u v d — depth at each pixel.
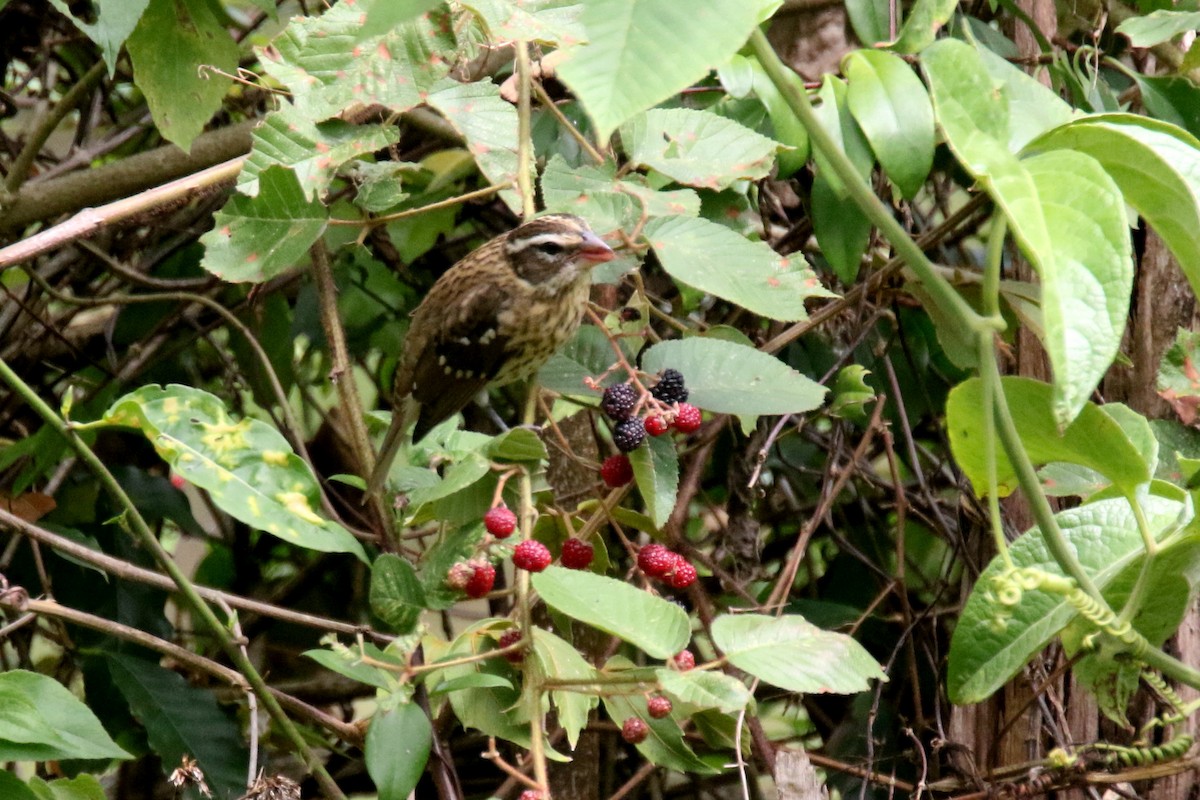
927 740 5.60
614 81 2.18
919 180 4.16
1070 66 5.22
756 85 4.53
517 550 3.69
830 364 5.73
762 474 5.72
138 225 5.85
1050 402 3.16
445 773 4.01
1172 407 4.67
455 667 4.02
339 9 4.27
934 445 6.68
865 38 4.81
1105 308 2.57
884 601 6.27
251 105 6.26
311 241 4.34
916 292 4.97
